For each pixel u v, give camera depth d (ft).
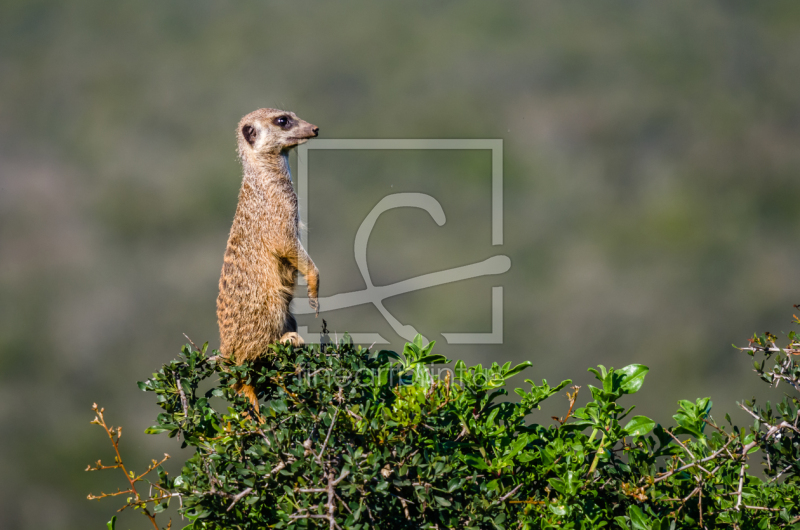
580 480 41.52
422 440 44.04
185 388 45.55
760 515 43.73
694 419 45.55
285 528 38.83
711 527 42.75
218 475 40.63
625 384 44.52
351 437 41.14
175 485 42.68
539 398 46.03
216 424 46.06
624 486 41.29
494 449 43.91
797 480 44.70
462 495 41.09
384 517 39.60
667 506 43.32
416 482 39.99
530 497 42.83
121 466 43.42
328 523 38.04
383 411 41.50
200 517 39.91
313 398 42.50
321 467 38.81
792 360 45.21
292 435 42.83
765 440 43.42
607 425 43.29
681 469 41.01
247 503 40.32
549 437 45.62
